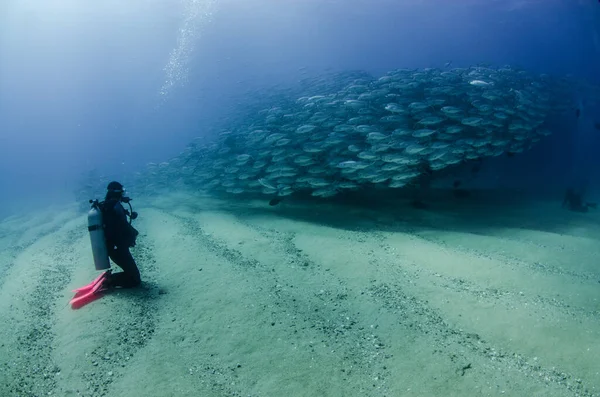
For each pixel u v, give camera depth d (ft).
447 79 39.91
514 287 15.98
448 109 32.01
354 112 36.70
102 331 13.93
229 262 20.66
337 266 19.26
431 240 23.49
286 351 12.52
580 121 46.14
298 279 18.04
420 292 15.93
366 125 32.81
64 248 27.91
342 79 55.93
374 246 21.88
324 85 56.13
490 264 18.37
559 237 23.75
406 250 20.95
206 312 15.28
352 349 12.47
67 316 15.64
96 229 16.29
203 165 45.75
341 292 16.51
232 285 17.66
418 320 13.84
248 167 38.47
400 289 16.33
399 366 11.41
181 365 12.00
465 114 35.17
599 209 33.83
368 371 11.32
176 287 17.84
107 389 11.03
